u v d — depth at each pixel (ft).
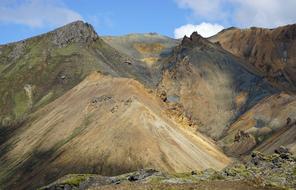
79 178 229.25
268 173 198.08
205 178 196.03
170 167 640.58
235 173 201.36
